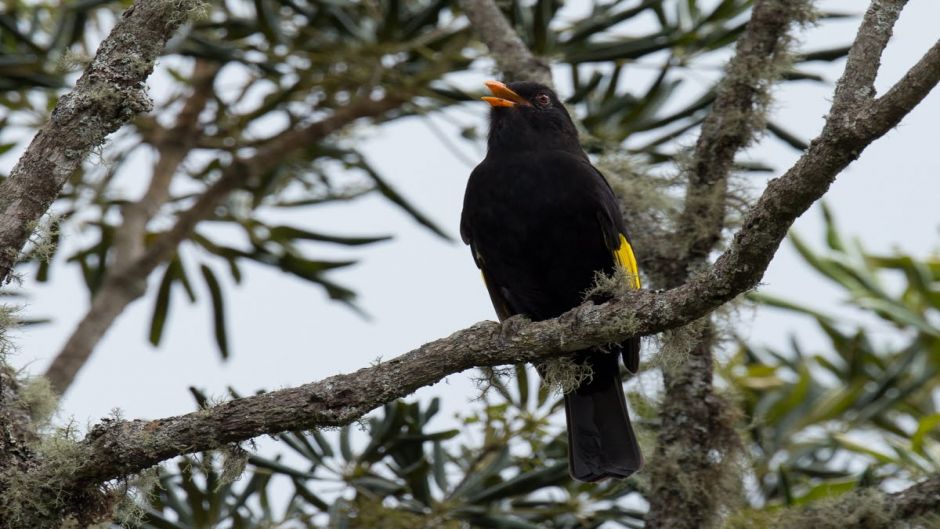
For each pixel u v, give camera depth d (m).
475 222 10.84
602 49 12.77
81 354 12.16
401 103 13.60
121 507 7.14
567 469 9.89
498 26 12.29
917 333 13.10
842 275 13.17
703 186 9.83
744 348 12.79
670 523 9.13
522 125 11.35
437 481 10.16
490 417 10.12
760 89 9.85
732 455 9.25
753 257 6.59
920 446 10.73
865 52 6.36
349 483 10.10
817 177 6.24
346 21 12.84
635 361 9.52
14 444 7.17
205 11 6.86
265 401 6.95
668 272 9.92
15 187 6.64
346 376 7.09
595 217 10.34
